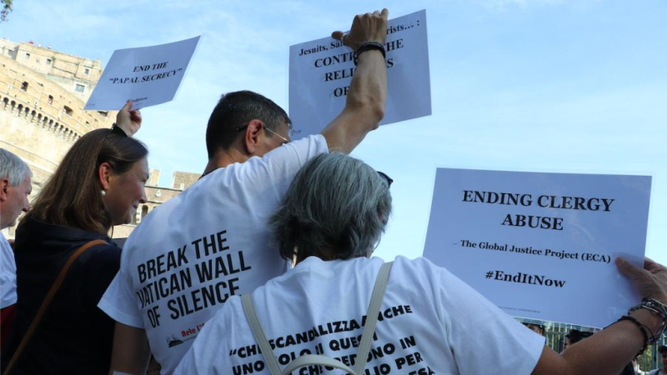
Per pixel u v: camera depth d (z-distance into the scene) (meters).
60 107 54.88
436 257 1.94
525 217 1.89
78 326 1.90
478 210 1.95
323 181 1.41
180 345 1.59
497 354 1.18
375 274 1.31
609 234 1.76
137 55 2.81
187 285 1.60
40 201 2.14
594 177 1.83
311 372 1.21
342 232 1.38
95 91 2.84
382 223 1.47
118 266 1.97
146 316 1.66
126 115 2.65
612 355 1.28
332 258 1.42
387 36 2.37
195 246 1.62
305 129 2.47
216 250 1.60
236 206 1.62
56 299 1.93
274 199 1.64
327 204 1.38
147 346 1.80
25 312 1.99
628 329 1.35
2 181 3.13
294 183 1.49
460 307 1.23
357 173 1.43
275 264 1.64
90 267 1.95
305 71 2.55
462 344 1.20
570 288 1.76
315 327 1.24
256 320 1.29
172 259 1.63
